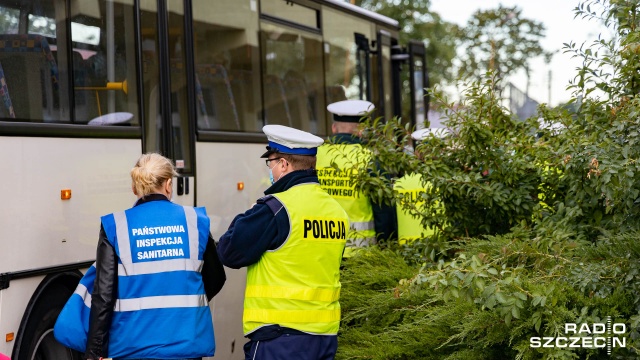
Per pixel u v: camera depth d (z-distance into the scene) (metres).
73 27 5.46
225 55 7.34
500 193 5.62
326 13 9.32
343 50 9.72
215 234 6.91
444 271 4.23
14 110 4.86
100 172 5.52
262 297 4.19
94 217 5.42
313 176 4.36
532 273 4.62
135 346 4.25
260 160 7.73
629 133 4.68
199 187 6.73
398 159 5.95
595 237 5.20
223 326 7.02
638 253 4.39
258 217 4.15
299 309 4.18
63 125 5.19
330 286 4.29
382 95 10.73
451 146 5.93
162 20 6.47
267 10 8.10
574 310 4.25
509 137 5.75
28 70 5.01
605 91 5.20
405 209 6.14
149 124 6.17
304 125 8.66
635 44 4.80
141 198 4.47
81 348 4.34
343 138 6.66
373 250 5.93
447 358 4.64
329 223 4.29
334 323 4.32
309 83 8.83
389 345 4.95
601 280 4.42
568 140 5.02
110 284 4.22
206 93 6.99
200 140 6.80
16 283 4.76
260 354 4.18
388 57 11.10
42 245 4.94
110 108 5.74
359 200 6.56
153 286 4.30
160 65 6.39
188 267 4.39
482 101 5.77
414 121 11.37
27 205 4.85
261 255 4.21
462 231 5.97
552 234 4.82
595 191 4.87
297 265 4.18
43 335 5.08
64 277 5.16
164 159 4.55
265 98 7.94
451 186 5.69
